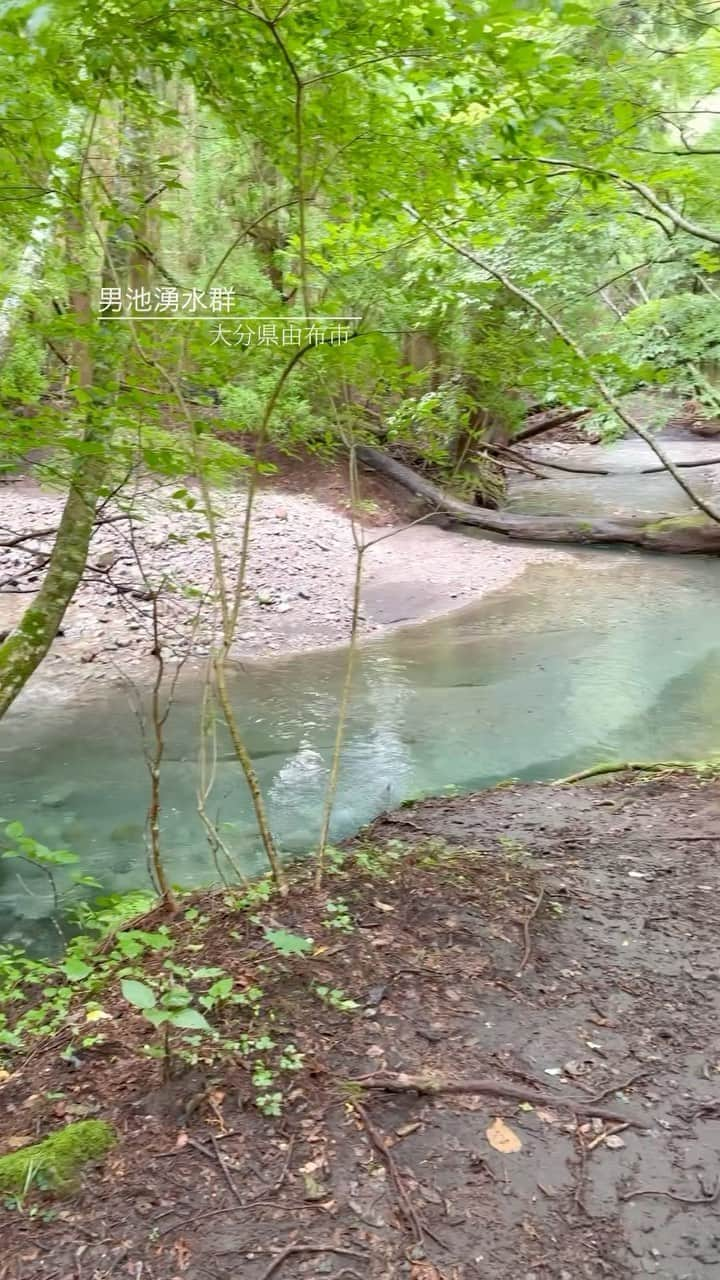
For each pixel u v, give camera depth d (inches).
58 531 189.2
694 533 553.9
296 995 108.1
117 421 104.5
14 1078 100.0
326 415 140.5
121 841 211.5
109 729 288.7
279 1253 73.7
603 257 269.0
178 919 137.1
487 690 330.3
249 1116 89.0
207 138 149.5
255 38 104.2
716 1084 97.1
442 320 134.8
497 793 220.5
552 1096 93.9
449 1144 86.7
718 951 126.4
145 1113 89.9
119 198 126.6
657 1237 77.4
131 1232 75.4
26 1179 80.0
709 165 186.5
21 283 123.8
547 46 112.7
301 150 109.8
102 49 99.1
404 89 126.4
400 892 137.7
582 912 137.9
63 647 355.6
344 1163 83.7
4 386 107.9
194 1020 80.1
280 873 136.6
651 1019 108.9
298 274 157.4
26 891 187.3
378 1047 99.7
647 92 165.8
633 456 886.4
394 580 483.8
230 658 360.5
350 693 327.9
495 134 126.9
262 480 590.9
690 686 332.2
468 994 111.5
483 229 166.2
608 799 210.2
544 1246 76.1
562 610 441.7
